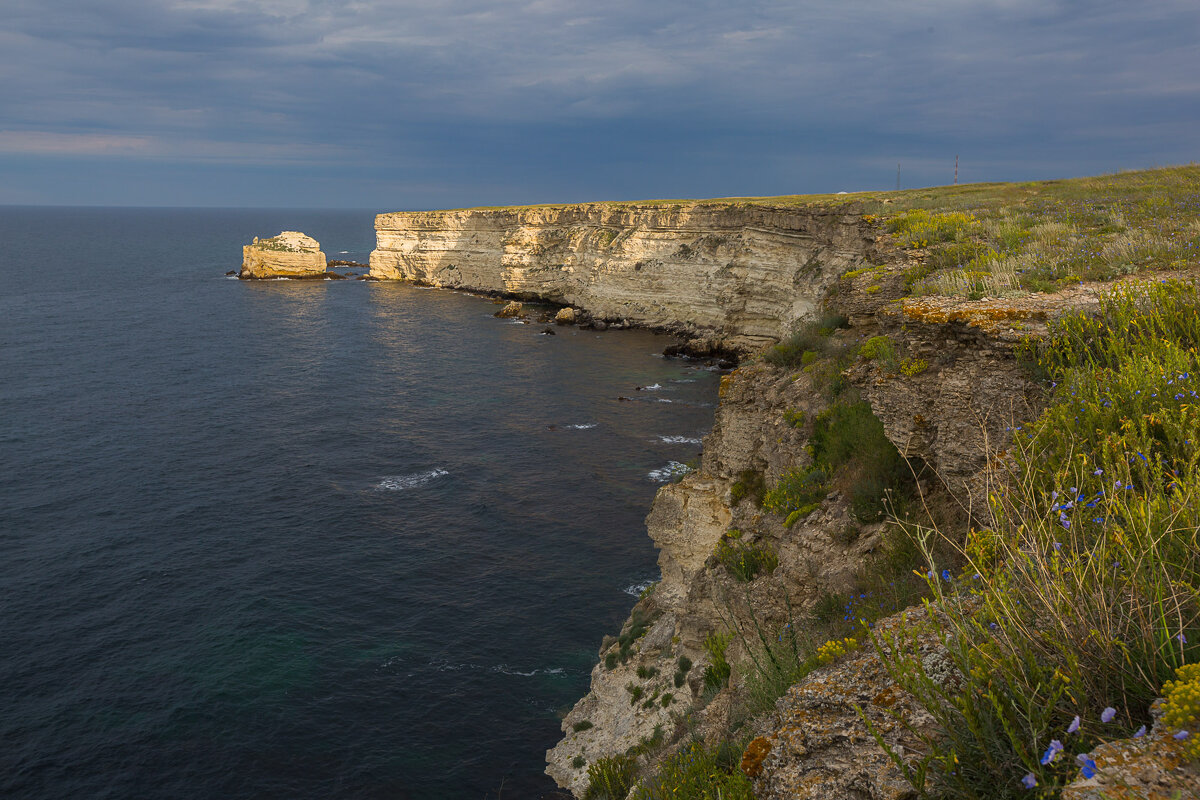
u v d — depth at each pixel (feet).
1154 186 91.81
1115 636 10.79
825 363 60.08
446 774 86.22
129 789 83.56
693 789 25.93
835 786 13.01
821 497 48.49
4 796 81.87
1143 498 13.55
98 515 151.02
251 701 97.71
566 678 103.35
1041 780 9.15
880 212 112.57
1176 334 23.09
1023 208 80.79
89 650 107.55
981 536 16.29
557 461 182.39
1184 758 8.43
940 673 13.48
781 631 39.93
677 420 213.87
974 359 29.99
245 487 166.40
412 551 138.10
